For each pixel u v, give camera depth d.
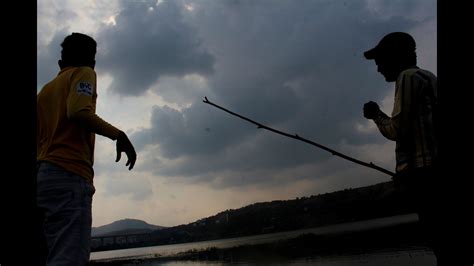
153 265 55.88
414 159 2.41
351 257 33.56
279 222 154.50
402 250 34.22
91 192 2.53
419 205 2.31
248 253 60.44
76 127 2.47
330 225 131.88
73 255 2.30
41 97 2.57
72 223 2.33
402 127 2.49
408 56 2.76
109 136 2.40
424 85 2.46
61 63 2.76
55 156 2.39
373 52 2.91
